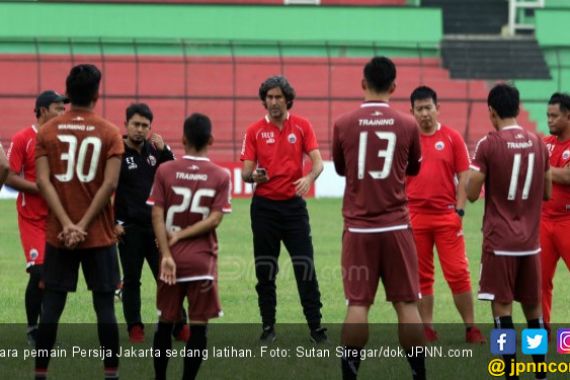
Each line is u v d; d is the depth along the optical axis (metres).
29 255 41.56
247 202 111.94
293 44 152.38
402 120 34.19
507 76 152.88
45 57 147.25
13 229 86.75
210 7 151.00
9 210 103.00
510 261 35.62
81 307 50.56
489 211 36.00
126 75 147.00
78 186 33.38
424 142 43.69
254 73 149.75
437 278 62.38
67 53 148.25
